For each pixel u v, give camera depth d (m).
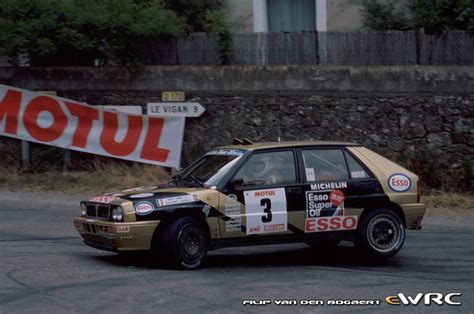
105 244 9.33
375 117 18.11
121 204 9.10
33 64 19.08
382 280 9.18
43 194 16.34
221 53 18.61
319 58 18.44
